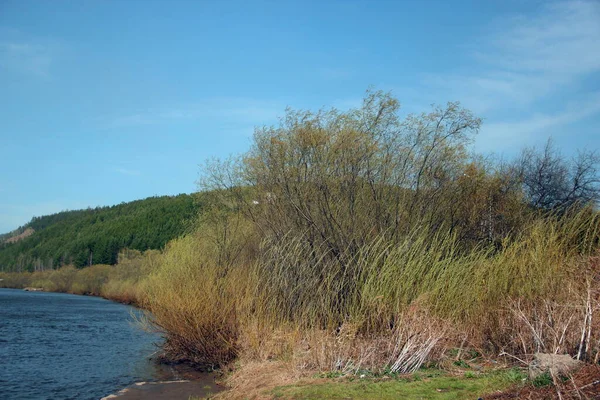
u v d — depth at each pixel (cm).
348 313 1281
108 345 1998
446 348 1002
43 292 7438
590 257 1078
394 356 970
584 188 2086
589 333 726
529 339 882
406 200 1559
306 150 1561
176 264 1753
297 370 1032
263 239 1630
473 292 1166
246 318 1380
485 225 1717
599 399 569
